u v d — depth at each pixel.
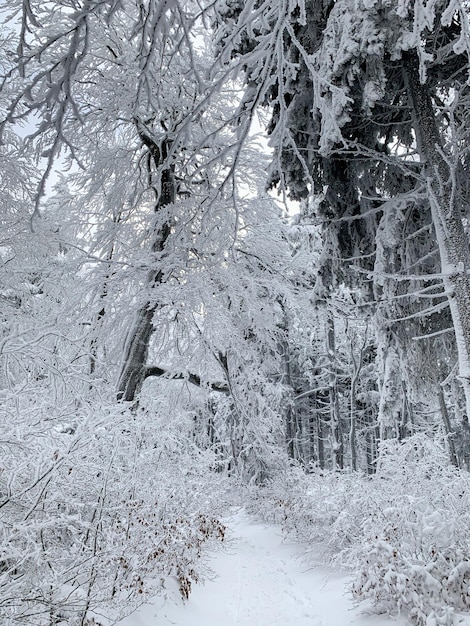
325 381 22.50
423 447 5.77
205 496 6.66
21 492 2.78
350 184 5.75
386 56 4.67
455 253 4.17
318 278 6.19
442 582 3.68
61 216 10.12
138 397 8.05
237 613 4.91
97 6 1.57
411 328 5.82
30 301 9.00
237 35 2.27
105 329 8.79
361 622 4.05
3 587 2.38
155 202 9.73
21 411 3.25
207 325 8.35
